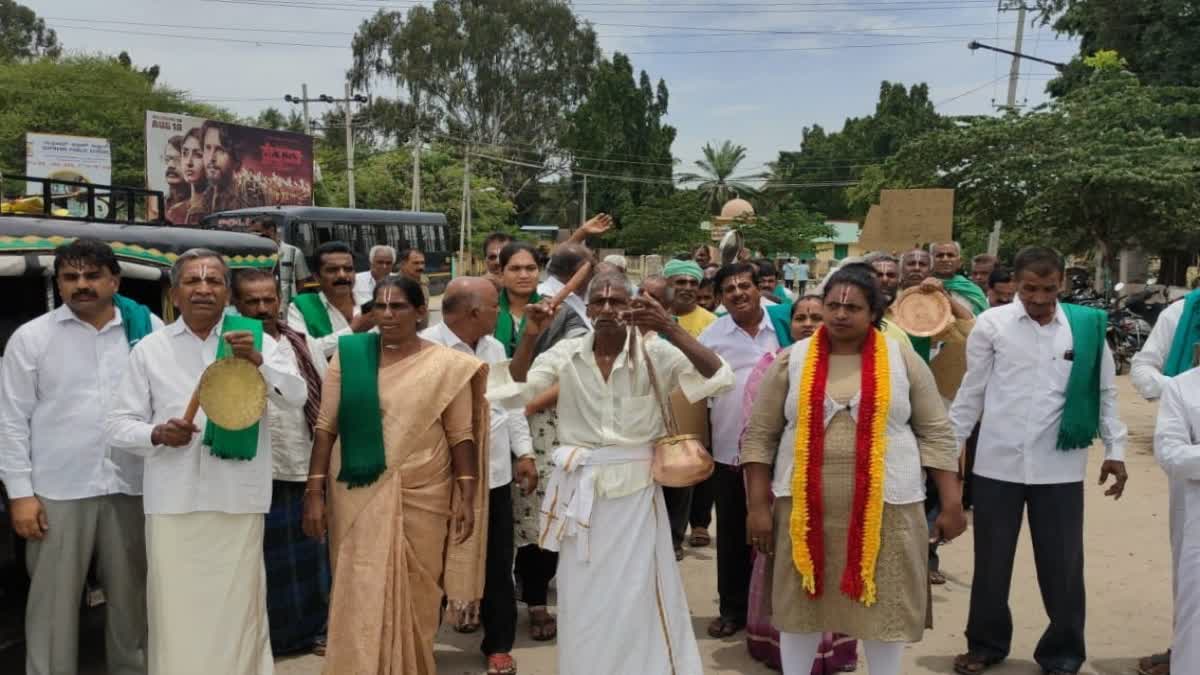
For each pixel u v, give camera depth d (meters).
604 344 4.01
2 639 4.78
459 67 51.31
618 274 4.03
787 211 43.34
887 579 3.77
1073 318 4.66
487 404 4.17
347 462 3.96
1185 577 4.05
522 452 4.89
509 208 52.56
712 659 5.03
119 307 4.30
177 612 3.91
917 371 3.87
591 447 3.96
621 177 57.16
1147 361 4.99
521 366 4.16
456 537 4.14
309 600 5.09
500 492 4.86
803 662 4.00
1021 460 4.69
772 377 4.02
